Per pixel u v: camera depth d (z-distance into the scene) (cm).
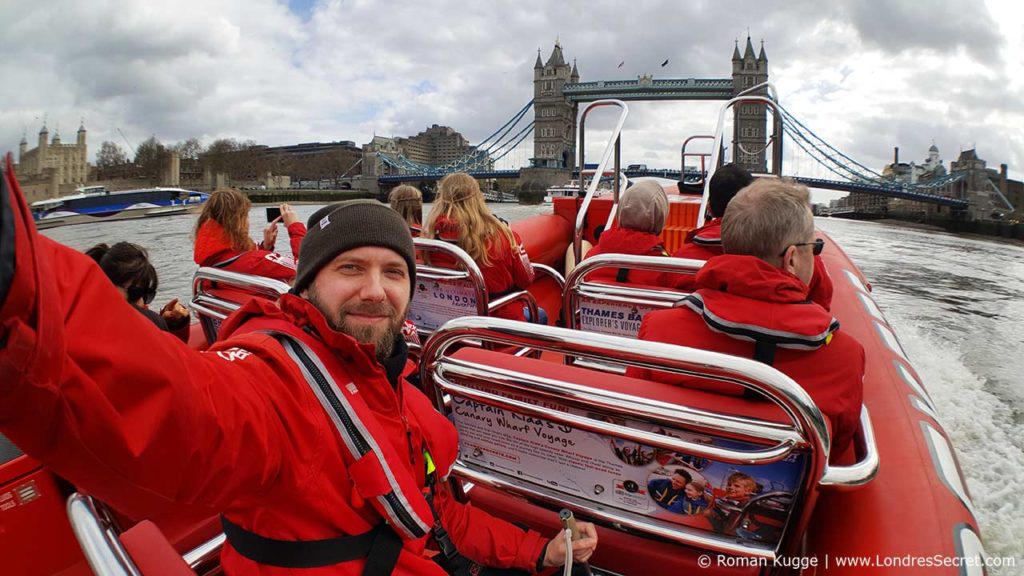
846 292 285
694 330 131
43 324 48
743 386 113
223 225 256
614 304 230
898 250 1333
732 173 245
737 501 115
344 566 88
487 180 4503
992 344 467
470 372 134
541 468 136
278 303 98
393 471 88
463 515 126
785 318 119
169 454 64
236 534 88
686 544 120
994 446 280
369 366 93
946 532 111
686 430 112
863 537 114
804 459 106
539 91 5019
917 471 131
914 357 430
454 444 121
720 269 127
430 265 266
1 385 47
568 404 122
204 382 71
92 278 59
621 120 395
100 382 57
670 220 414
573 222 466
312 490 84
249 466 76
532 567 123
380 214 99
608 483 127
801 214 129
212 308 238
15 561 123
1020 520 213
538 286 421
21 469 124
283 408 82
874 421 156
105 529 86
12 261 45
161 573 95
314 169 6650
